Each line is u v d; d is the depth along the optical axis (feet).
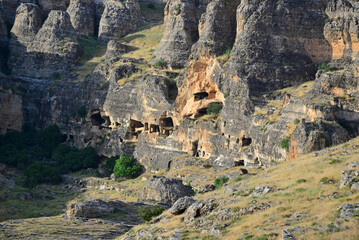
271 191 506.48
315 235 382.42
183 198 559.38
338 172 492.54
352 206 411.54
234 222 463.83
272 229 421.18
